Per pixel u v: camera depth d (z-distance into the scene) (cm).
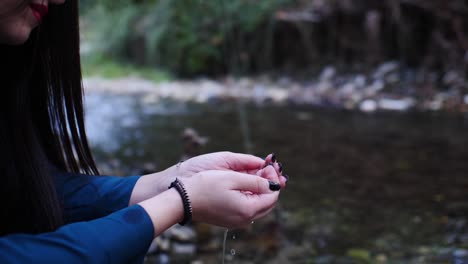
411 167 265
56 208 85
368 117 396
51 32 96
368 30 546
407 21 534
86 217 98
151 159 289
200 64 643
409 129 351
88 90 564
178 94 530
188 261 170
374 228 194
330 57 580
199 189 81
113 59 713
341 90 500
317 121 385
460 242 179
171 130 366
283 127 365
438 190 231
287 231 192
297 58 602
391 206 214
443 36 516
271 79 581
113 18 718
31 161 84
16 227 82
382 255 171
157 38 653
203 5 643
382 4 551
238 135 339
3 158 81
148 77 636
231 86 561
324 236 187
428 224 196
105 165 270
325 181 247
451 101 434
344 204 218
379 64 541
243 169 100
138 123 393
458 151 291
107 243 70
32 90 100
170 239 184
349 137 331
